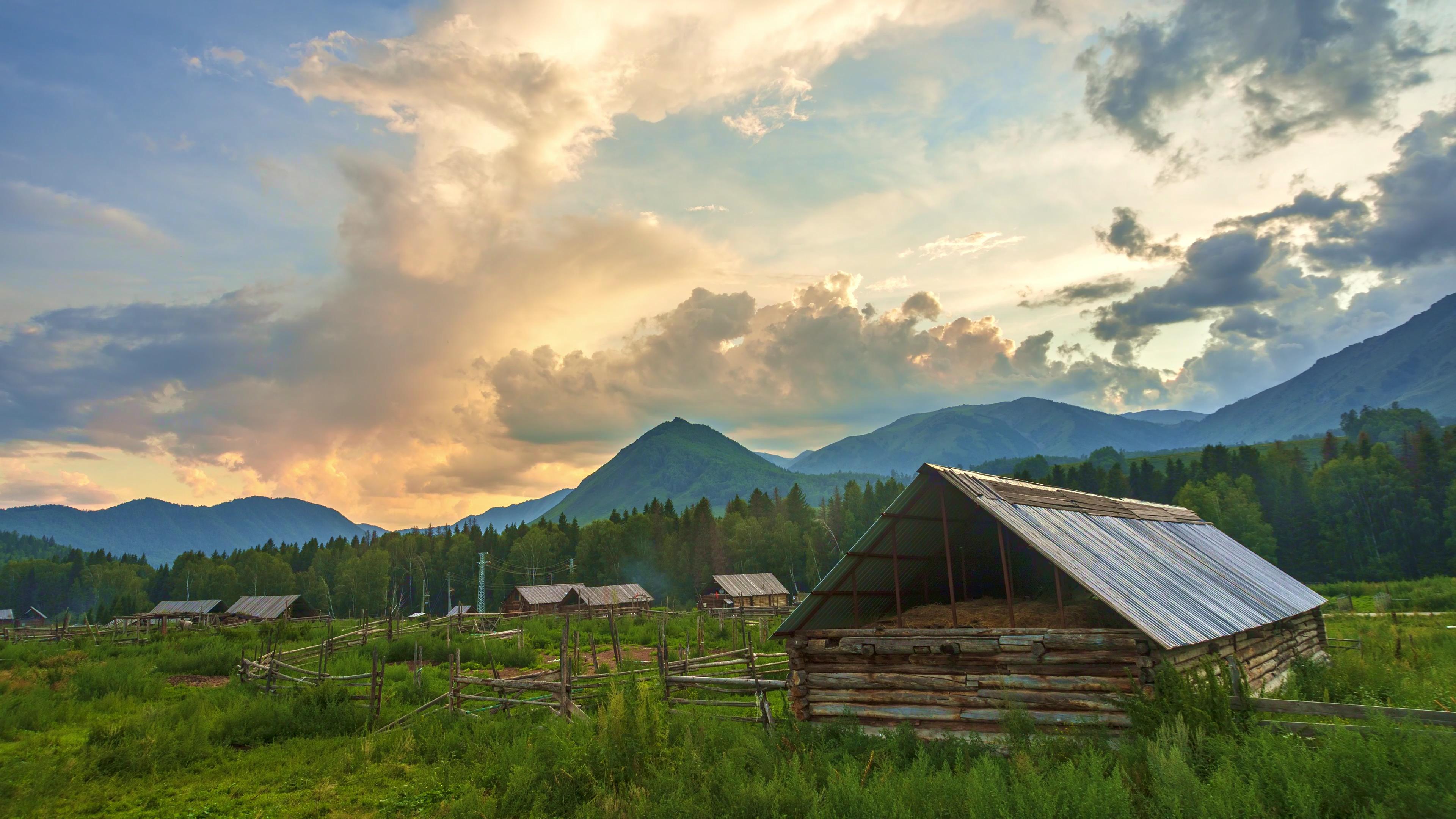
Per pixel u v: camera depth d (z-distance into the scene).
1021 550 19.52
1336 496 106.31
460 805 12.73
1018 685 14.24
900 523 16.64
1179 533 23.27
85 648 42.62
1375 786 8.88
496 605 140.75
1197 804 8.85
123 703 24.72
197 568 162.50
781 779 11.85
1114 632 13.46
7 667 35.75
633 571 143.50
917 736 14.90
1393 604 50.66
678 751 13.57
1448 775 8.84
